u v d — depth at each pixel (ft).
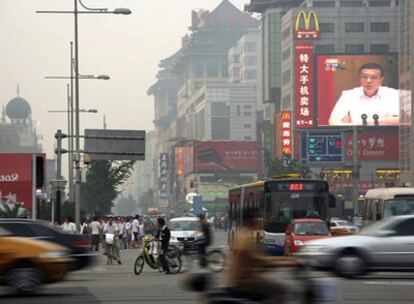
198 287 90.79
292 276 91.71
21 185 352.69
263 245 273.33
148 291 159.02
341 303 133.18
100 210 517.96
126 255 336.29
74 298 144.97
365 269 182.91
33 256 147.13
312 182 277.85
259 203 279.08
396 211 260.21
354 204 526.98
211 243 225.76
